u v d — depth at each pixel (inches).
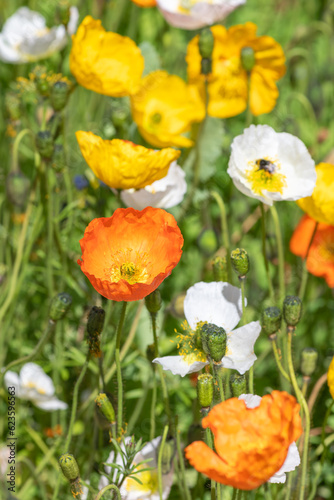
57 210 57.7
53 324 51.7
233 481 46.1
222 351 48.5
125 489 51.6
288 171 52.5
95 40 55.9
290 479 51.6
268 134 52.3
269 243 61.8
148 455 51.6
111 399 50.9
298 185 52.4
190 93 60.4
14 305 57.9
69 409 58.2
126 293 48.2
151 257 49.7
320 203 53.1
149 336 59.0
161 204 55.7
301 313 50.0
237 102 60.2
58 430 57.8
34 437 57.8
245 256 50.2
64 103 55.4
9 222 60.4
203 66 57.1
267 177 52.4
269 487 51.5
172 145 59.2
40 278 61.5
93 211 60.3
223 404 46.6
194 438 53.3
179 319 59.0
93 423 56.2
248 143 52.3
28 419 59.6
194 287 51.5
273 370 60.2
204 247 60.7
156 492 51.7
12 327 59.8
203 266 61.2
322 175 53.2
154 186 55.7
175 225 49.5
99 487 52.0
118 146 51.5
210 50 56.8
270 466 46.0
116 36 56.0
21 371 56.2
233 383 49.2
